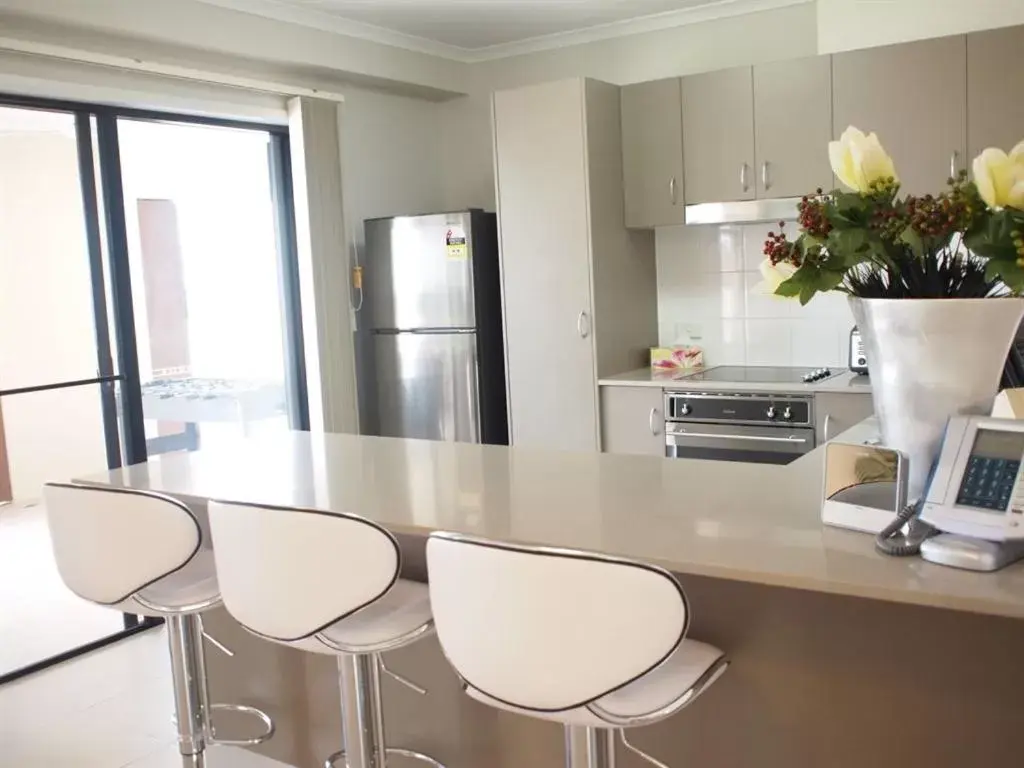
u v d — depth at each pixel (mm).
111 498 2215
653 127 4473
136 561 2219
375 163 5102
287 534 1934
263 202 4703
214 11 3979
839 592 1475
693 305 4875
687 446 4289
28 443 3754
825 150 4062
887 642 1745
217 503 2043
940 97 3803
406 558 2387
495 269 4836
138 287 4102
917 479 1685
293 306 4832
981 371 1614
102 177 3939
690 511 1927
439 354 4766
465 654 1675
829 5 4047
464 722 2350
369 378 5012
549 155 4426
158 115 4145
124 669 3699
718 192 4340
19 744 3137
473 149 5375
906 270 1649
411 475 2459
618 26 4789
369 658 2156
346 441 3061
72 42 3732
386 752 2322
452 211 5195
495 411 4852
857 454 1715
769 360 4707
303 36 4363
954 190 1568
